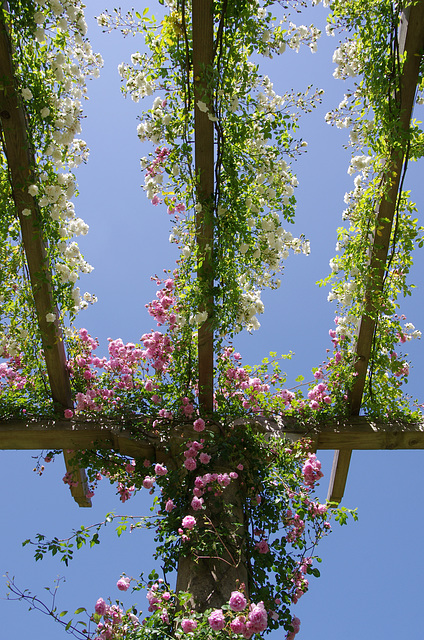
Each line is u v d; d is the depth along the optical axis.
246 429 3.72
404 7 2.94
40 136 3.09
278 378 4.09
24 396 4.04
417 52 2.93
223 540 2.90
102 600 2.63
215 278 3.35
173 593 2.79
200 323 3.43
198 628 2.32
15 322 3.64
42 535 3.00
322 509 3.30
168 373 4.07
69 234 3.47
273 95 3.19
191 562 2.85
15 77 2.91
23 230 3.27
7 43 2.82
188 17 2.89
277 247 3.31
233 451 3.55
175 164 3.11
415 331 3.94
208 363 3.79
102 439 3.91
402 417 4.05
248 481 3.44
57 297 3.54
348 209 3.49
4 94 2.91
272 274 3.48
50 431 3.90
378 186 3.33
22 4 2.81
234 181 3.17
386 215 3.37
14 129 2.99
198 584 2.71
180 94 3.06
